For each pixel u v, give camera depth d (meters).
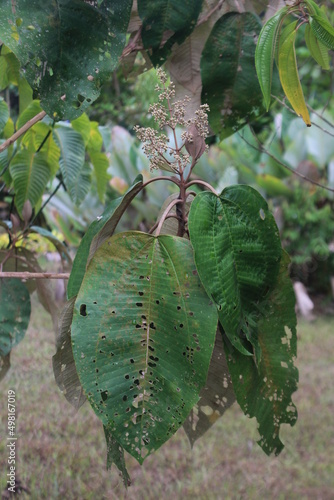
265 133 6.32
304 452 3.19
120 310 1.03
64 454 2.39
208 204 1.08
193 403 1.01
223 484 2.66
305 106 1.21
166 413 1.01
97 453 2.53
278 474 2.89
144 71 1.52
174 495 2.48
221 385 1.26
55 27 1.08
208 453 2.97
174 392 1.02
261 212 1.11
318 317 7.17
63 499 2.12
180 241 1.07
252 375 1.14
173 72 1.49
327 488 2.78
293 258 7.33
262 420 1.16
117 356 1.02
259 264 1.11
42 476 2.19
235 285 1.08
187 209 1.28
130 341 1.02
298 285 7.23
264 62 1.14
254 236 1.10
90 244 1.17
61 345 1.19
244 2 1.53
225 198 1.10
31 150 1.85
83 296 1.02
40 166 1.86
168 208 1.12
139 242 1.06
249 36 1.37
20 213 1.86
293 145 6.91
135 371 1.02
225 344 1.12
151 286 1.04
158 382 1.02
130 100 4.54
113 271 1.04
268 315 1.15
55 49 1.08
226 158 6.62
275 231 1.12
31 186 1.86
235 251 1.09
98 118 5.04
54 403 2.69
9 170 1.93
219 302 1.04
